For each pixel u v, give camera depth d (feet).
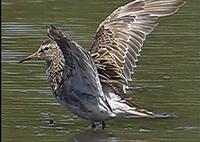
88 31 72.59
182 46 68.18
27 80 59.88
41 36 70.90
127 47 52.65
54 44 52.37
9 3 82.48
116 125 52.37
